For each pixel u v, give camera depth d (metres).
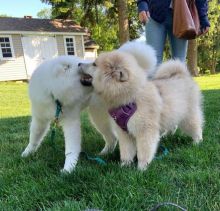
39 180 1.06
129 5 9.57
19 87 6.84
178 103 1.30
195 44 8.87
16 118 2.65
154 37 1.84
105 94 1.14
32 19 10.41
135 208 0.84
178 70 1.43
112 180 0.99
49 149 1.46
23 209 0.89
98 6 9.16
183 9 1.68
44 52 9.90
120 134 1.22
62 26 10.48
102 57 1.15
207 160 1.17
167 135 1.58
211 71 14.47
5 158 1.38
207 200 0.85
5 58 9.10
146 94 1.13
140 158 1.16
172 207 0.80
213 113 2.14
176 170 1.10
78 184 0.99
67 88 1.10
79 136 1.21
